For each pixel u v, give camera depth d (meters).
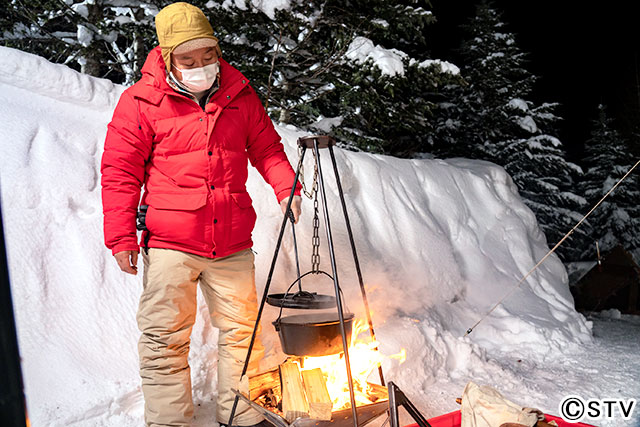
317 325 1.85
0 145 2.37
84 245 2.35
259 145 2.17
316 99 6.59
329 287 3.11
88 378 2.04
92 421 1.93
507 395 2.77
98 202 2.51
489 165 5.17
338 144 6.54
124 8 5.76
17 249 2.18
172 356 1.93
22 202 2.28
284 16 5.36
